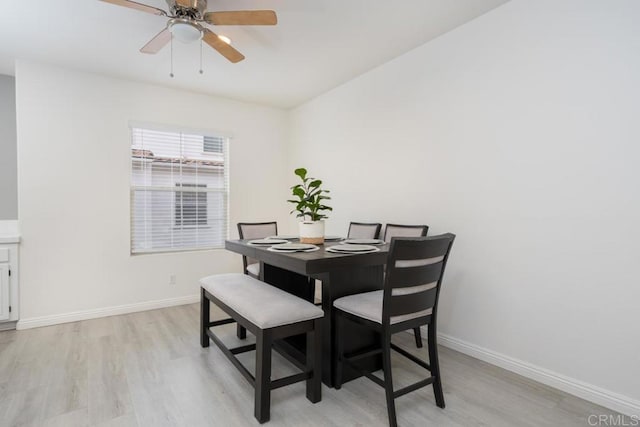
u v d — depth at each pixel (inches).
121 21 95.8
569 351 78.1
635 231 68.7
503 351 90.5
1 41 106.6
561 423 66.8
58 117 124.3
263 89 152.5
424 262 69.2
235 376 85.0
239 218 169.3
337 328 79.4
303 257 71.4
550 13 80.7
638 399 68.2
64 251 125.5
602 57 72.6
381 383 66.2
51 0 85.5
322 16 94.3
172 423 66.3
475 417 68.7
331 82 144.6
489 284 93.8
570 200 77.7
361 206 138.1
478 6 90.5
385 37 106.6
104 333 113.9
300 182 173.5
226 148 167.0
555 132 80.0
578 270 76.5
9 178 132.9
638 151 68.1
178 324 123.2
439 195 107.2
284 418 68.3
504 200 90.2
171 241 152.3
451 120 103.3
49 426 65.2
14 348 101.3
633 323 69.0
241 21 81.7
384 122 126.9
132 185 142.3
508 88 89.0
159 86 145.5
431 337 73.4
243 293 83.8
